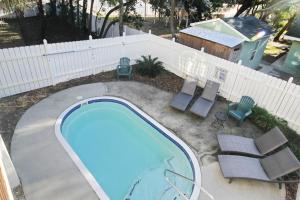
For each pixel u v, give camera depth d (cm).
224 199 655
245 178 665
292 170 645
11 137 801
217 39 1296
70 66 1148
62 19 2420
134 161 808
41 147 769
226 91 1122
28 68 1016
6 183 472
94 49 1189
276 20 2281
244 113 945
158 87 1209
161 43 1320
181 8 2362
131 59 1370
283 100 932
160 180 733
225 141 798
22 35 2036
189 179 682
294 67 1600
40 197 614
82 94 1085
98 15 2177
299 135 904
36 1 1844
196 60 1193
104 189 697
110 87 1170
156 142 904
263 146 773
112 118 1016
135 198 671
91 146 860
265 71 1628
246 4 2173
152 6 2517
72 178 674
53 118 909
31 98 1019
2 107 945
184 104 1010
